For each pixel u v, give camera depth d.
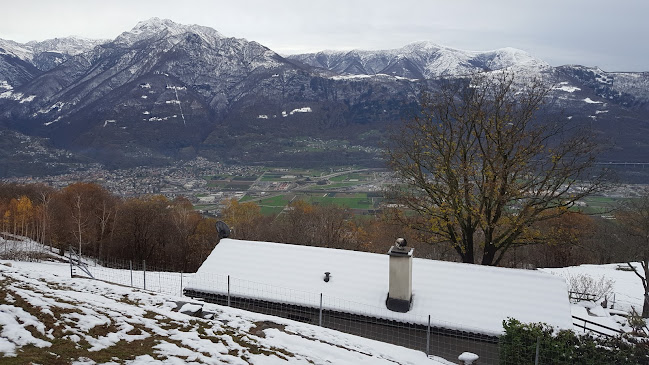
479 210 23.52
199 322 13.36
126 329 11.45
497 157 22.92
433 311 15.48
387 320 15.59
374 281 17.08
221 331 12.91
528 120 23.44
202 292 17.92
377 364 12.49
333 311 16.28
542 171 22.86
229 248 20.00
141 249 54.88
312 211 62.06
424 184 24.80
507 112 23.16
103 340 10.48
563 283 15.98
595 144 22.73
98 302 13.38
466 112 24.11
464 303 15.62
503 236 23.12
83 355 9.41
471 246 24.05
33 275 16.77
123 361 9.52
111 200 68.56
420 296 16.08
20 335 9.60
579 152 22.55
